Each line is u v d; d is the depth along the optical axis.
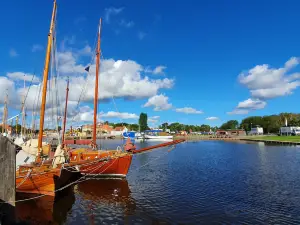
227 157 48.16
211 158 46.94
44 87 20.27
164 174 29.44
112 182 24.34
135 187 22.47
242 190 21.47
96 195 19.86
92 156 25.47
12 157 10.37
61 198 18.89
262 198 18.98
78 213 15.75
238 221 14.48
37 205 17.00
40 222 14.30
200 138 152.62
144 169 33.53
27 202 17.41
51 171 17.88
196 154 55.38
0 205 10.10
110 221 14.53
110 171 25.17
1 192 10.12
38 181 17.52
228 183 24.28
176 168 34.38
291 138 101.06
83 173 24.73
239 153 56.09
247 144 90.50
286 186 22.83
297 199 18.70
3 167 10.17
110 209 16.52
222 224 14.09
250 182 24.67
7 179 10.23
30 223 14.09
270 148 68.31
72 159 25.16
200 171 31.64
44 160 19.23
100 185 23.09
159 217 15.12
